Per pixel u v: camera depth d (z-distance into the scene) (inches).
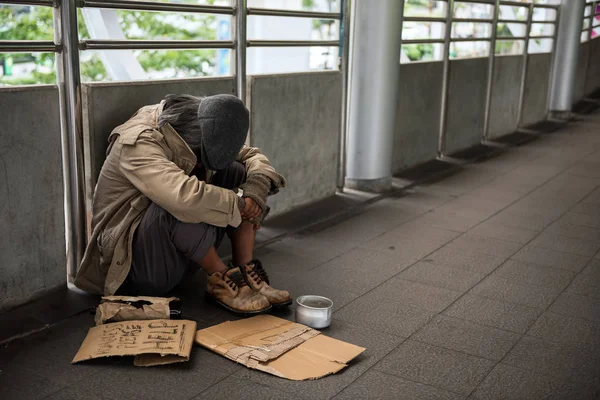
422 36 350.6
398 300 129.3
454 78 274.5
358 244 163.8
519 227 183.5
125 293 123.3
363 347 107.6
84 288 122.4
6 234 112.4
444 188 227.1
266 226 174.4
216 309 121.0
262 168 125.2
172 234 113.6
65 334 109.1
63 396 90.7
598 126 381.7
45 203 118.1
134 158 110.4
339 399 92.3
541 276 145.5
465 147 297.9
